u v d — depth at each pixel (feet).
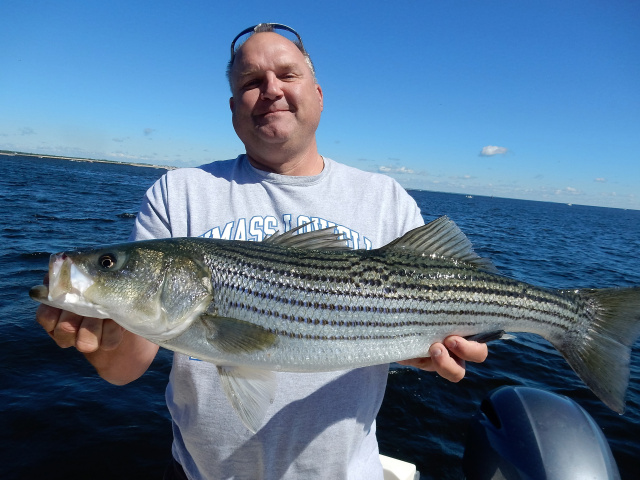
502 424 2.60
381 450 4.52
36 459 4.27
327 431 2.30
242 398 2.17
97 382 5.61
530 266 16.56
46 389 5.33
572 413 2.52
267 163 2.64
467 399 5.54
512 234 31.22
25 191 31.55
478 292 2.54
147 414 5.07
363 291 2.37
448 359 2.28
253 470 2.32
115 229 18.37
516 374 6.33
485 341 2.45
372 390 2.48
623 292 2.65
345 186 2.68
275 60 2.44
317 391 2.32
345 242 2.44
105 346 2.05
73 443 4.51
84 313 2.12
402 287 2.42
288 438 2.28
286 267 2.33
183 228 2.53
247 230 2.50
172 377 2.46
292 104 2.46
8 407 4.92
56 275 2.12
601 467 2.30
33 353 6.12
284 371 2.27
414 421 5.02
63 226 17.62
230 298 2.29
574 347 2.70
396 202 2.72
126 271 2.21
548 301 2.66
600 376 2.62
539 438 2.41
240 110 2.51
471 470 2.66
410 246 2.52
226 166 2.74
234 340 2.22
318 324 2.31
